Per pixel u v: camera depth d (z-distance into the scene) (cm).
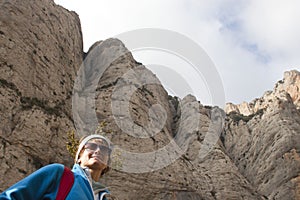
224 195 3094
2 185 1881
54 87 2675
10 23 2602
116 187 2481
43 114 2352
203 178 3127
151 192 2605
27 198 299
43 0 3147
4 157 1973
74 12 3694
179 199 2678
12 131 2112
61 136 2377
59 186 316
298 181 3453
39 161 2167
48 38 2903
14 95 2275
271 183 3584
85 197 320
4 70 2338
